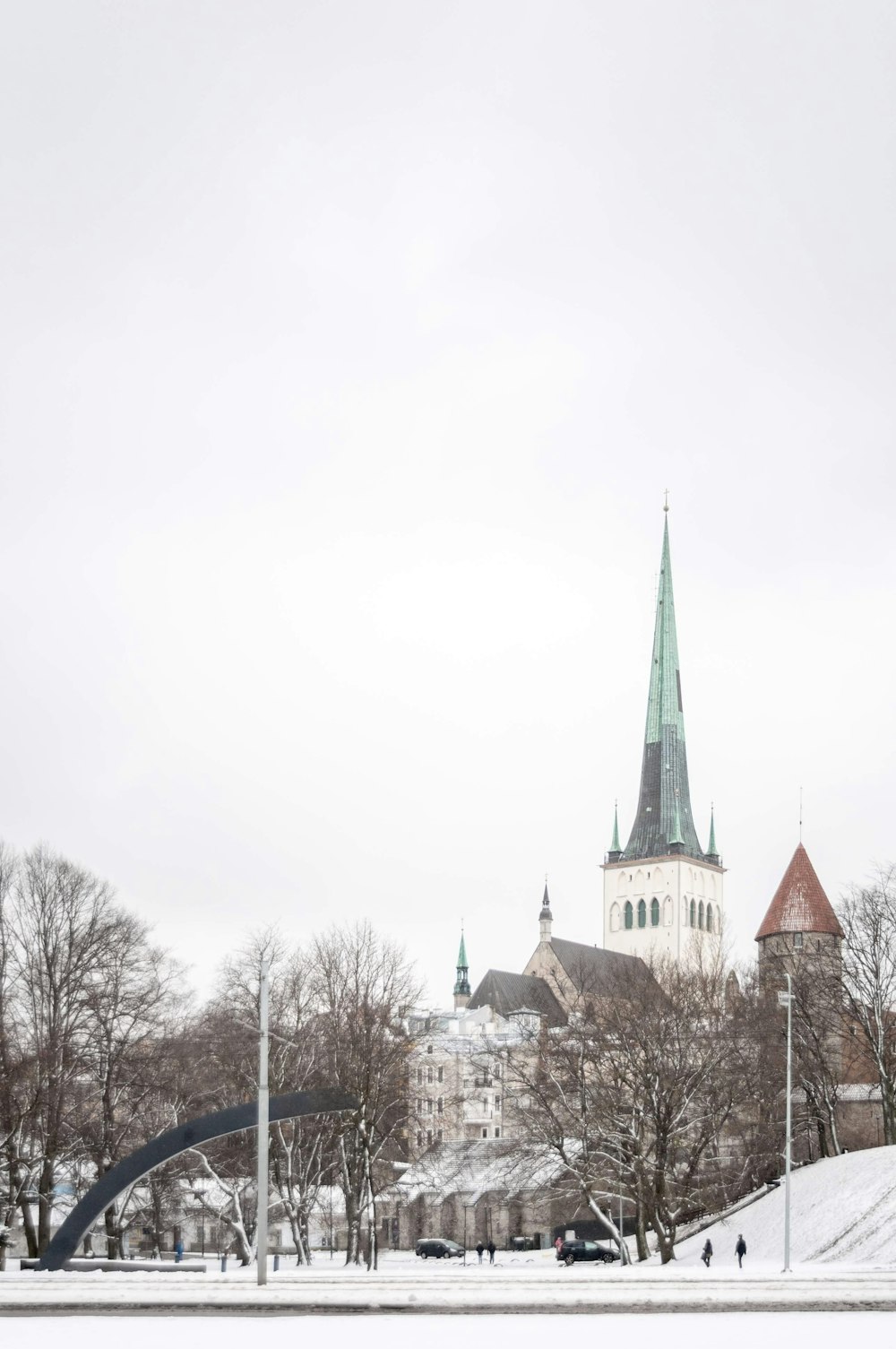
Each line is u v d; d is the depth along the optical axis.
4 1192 78.62
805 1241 84.88
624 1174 93.75
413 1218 138.75
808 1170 99.81
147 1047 95.69
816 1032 114.94
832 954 120.12
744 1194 106.94
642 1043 92.25
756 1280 59.31
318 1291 52.94
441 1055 157.12
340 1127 88.31
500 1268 82.06
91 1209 63.28
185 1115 91.00
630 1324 43.44
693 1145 97.56
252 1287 55.62
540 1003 197.75
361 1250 94.25
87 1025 82.75
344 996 97.62
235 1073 92.56
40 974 83.19
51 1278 59.47
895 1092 112.31
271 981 98.12
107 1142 81.50
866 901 117.69
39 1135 78.19
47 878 85.06
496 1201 135.38
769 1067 106.44
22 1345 38.66
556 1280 59.75
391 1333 41.22
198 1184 108.88
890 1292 53.00
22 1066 78.12
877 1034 113.69
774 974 121.25
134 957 88.06
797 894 181.38
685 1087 92.06
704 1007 108.38
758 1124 110.31
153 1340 39.59
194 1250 124.19
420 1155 120.88
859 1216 84.44
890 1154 94.00
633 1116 90.94
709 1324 43.38
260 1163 56.56
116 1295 50.41
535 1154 94.19
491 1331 41.53
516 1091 114.00
